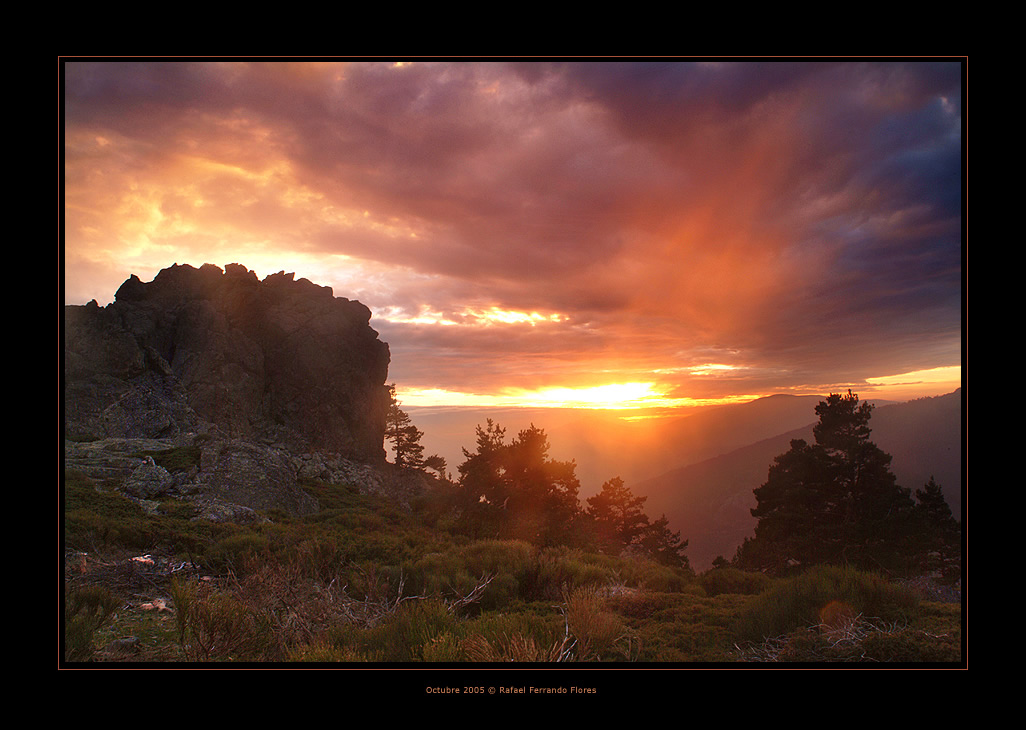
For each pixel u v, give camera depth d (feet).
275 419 151.84
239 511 45.91
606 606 21.77
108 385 105.09
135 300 138.00
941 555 58.03
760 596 19.92
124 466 51.98
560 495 79.87
